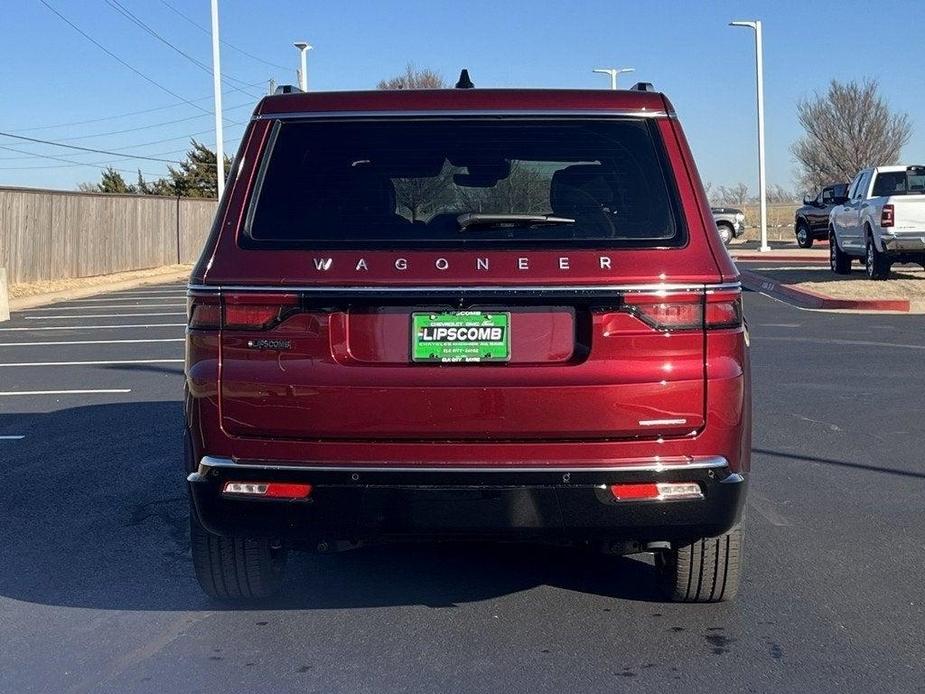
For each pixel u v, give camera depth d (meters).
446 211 4.12
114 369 12.62
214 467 3.99
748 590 5.02
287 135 4.24
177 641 4.46
